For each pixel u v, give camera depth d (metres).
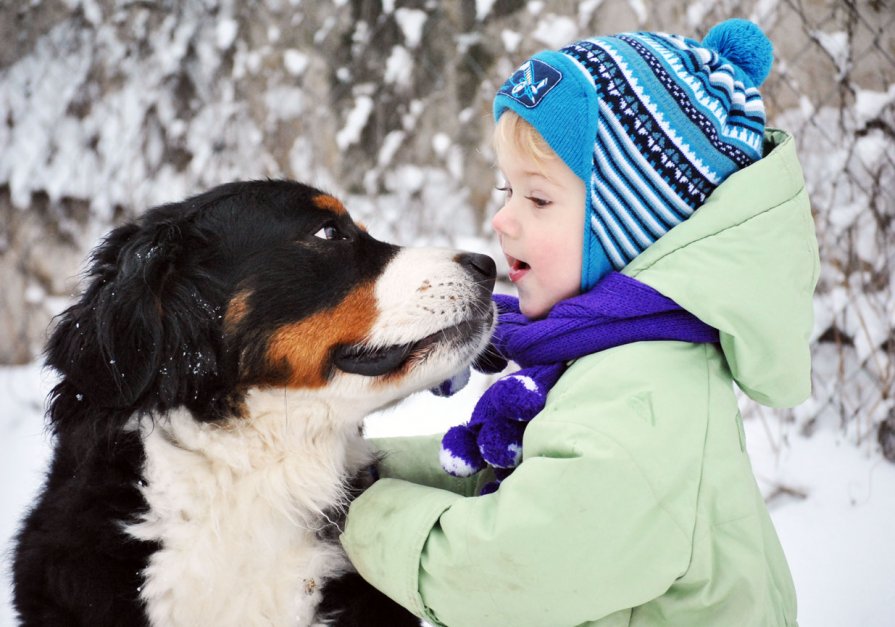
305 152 5.02
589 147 1.94
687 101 1.93
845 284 3.85
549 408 1.81
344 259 2.13
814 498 3.39
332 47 4.99
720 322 1.81
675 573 1.70
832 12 3.93
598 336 1.89
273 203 2.15
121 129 5.23
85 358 1.94
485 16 4.70
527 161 2.07
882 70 3.96
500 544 1.68
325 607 2.01
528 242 2.09
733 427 1.86
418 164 4.90
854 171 3.93
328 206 2.20
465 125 4.79
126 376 1.91
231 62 5.17
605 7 4.41
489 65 4.75
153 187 5.19
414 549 1.79
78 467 1.99
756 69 2.18
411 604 1.82
